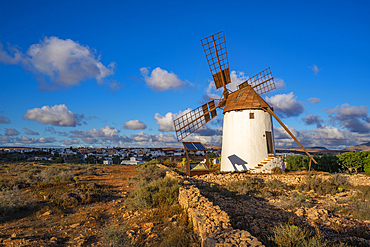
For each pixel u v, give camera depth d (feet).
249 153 77.20
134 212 35.27
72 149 500.33
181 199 36.45
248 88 86.84
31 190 51.75
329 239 25.46
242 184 57.36
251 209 37.99
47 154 372.58
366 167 89.92
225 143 84.48
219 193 50.55
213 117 97.76
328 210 37.22
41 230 27.58
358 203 40.65
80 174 90.58
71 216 33.86
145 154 449.06
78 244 22.86
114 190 58.59
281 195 49.90
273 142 81.61
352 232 27.55
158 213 32.68
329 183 61.11
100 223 30.71
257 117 79.77
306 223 30.68
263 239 23.41
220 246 17.62
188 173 74.49
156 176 75.66
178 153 466.70
